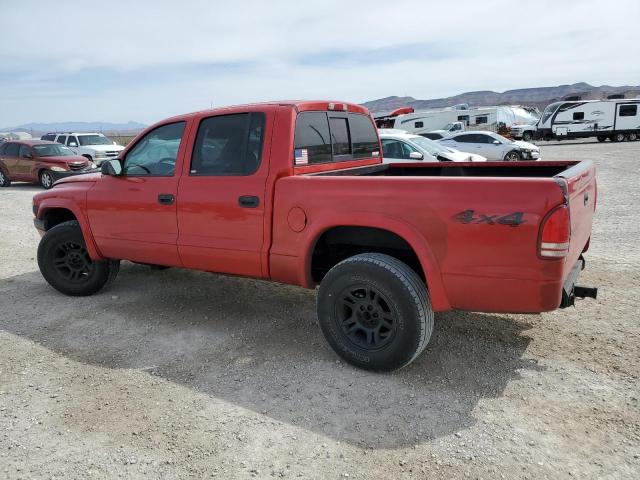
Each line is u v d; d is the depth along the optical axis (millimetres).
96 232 4906
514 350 3830
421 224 3195
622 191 11773
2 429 3006
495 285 3031
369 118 5129
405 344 3320
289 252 3750
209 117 4172
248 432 2920
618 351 3758
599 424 2893
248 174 3918
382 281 3307
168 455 2732
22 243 8273
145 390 3410
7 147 17203
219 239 4098
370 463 2625
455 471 2545
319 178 3576
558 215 2822
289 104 3922
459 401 3172
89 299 5250
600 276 5461
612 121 31953
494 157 19656
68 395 3369
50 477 2586
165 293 5371
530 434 2820
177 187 4270
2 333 4426
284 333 4277
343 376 3521
